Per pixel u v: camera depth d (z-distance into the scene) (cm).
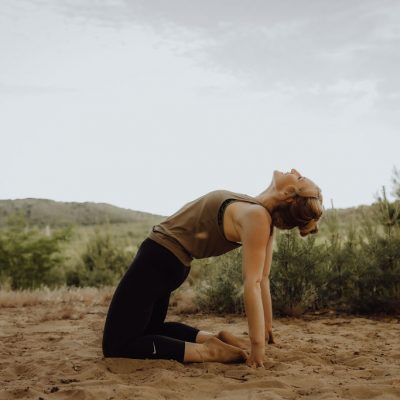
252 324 337
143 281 350
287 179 338
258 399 267
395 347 429
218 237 344
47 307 756
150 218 7706
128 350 353
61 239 1427
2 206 7150
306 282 672
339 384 299
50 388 300
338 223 759
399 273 661
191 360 354
